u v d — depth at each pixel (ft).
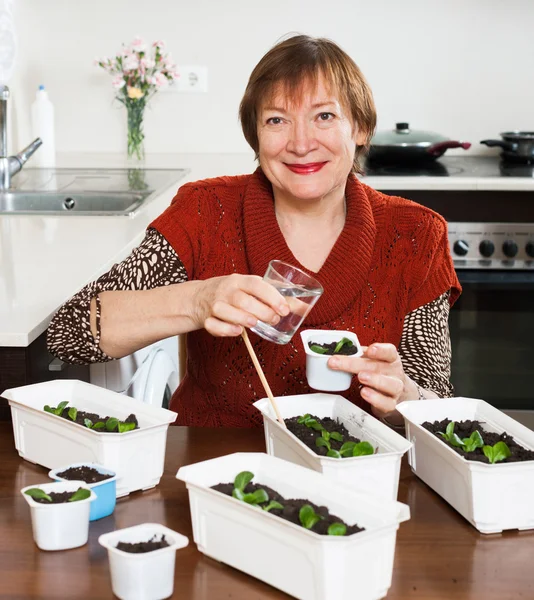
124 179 9.26
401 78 11.05
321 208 5.17
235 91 11.16
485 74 11.04
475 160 10.78
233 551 3.15
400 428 4.71
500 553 3.32
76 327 4.80
